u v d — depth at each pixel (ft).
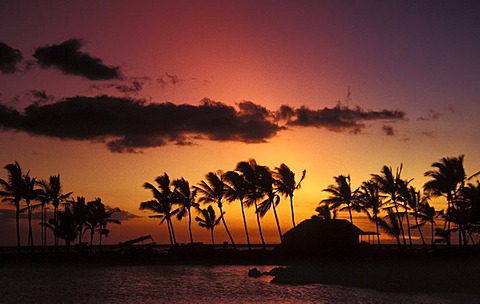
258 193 229.45
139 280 159.84
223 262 221.25
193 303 113.50
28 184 235.81
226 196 235.20
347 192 236.02
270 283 145.48
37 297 124.06
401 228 229.45
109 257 232.12
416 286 127.44
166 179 250.16
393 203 227.20
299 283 141.79
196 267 205.26
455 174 211.00
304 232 214.48
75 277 170.09
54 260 232.94
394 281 137.28
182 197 248.11
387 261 200.64
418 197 235.40
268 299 116.37
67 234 241.76
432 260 201.98
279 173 224.94
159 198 248.93
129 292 131.85
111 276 172.45
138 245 270.87
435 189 215.10
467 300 106.42
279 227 224.94
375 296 114.52
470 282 132.05
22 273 184.65
